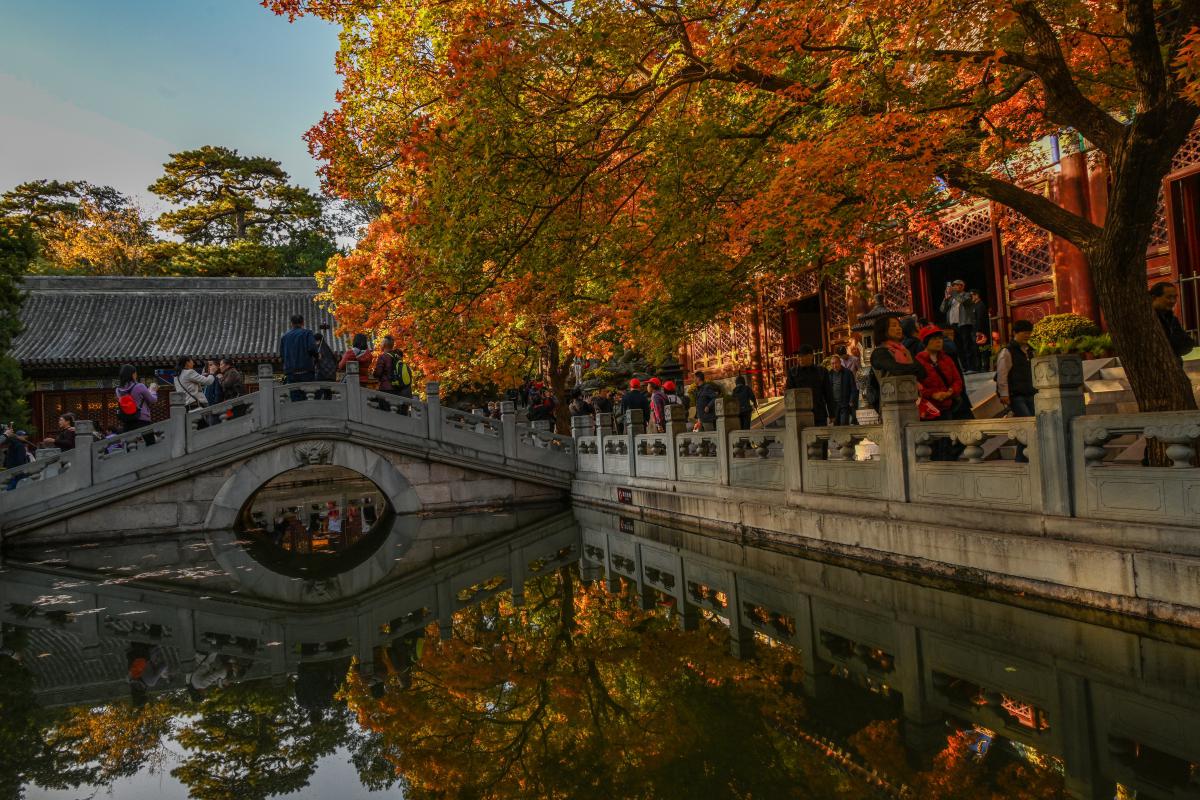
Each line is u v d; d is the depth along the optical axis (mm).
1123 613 5406
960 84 8008
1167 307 7453
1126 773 3375
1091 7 7031
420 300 8281
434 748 4258
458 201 7324
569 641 6410
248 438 15070
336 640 6949
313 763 4102
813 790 3406
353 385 15664
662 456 13000
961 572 6828
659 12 7477
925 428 7406
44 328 29266
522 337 16719
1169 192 11086
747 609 6980
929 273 16141
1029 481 6348
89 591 9609
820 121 7738
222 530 14930
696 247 8281
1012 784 3336
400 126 10344
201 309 32156
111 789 3848
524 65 7004
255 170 48406
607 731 4363
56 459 14133
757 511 10039
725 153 8227
